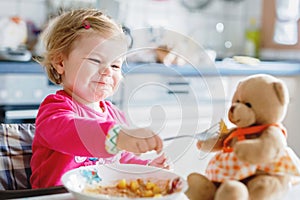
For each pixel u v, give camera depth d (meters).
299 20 3.25
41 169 1.07
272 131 0.69
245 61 2.94
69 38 1.03
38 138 1.08
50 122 0.90
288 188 0.73
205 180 0.72
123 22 3.10
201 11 3.54
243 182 0.71
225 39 3.62
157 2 3.34
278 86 0.70
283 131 0.72
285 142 0.71
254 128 0.72
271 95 0.70
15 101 2.44
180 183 0.75
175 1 3.43
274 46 3.47
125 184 0.79
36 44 2.80
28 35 2.86
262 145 0.68
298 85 2.99
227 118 0.77
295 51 3.28
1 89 2.41
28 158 1.22
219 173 0.71
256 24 3.59
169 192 0.76
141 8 3.28
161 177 0.83
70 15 1.08
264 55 3.54
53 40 1.08
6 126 1.23
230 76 2.77
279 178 0.71
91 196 0.67
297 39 3.27
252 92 0.72
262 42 3.58
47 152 1.07
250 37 3.54
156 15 3.35
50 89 2.52
